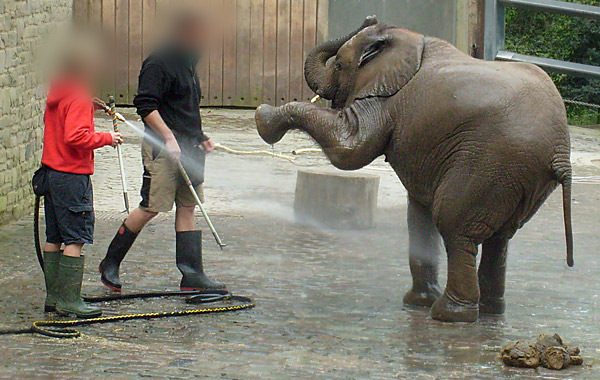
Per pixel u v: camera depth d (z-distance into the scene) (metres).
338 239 11.77
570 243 8.05
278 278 9.87
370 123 8.36
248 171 15.68
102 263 9.30
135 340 7.76
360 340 7.84
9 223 12.09
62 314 8.39
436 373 7.06
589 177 15.70
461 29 20.62
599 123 22.14
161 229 11.94
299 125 8.60
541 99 7.97
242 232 11.95
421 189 8.38
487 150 7.89
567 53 23.47
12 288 9.26
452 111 7.99
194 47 9.21
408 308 8.82
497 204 8.00
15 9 12.07
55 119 8.30
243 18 21.83
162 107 9.25
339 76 8.81
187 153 9.33
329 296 9.20
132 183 14.44
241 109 22.14
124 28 21.00
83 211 8.32
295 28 21.89
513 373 7.10
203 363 7.20
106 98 21.02
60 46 8.53
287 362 7.26
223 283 9.49
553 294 9.38
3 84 11.75
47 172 8.36
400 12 21.36
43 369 7.01
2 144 11.79
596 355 7.54
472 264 8.28
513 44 23.69
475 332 8.09
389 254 11.00
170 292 9.20
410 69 8.33
